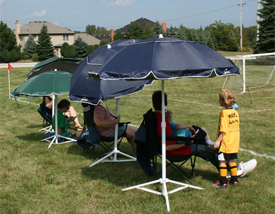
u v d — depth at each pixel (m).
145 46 3.20
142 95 14.62
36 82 5.38
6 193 3.79
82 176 4.36
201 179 4.21
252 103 11.19
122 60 3.13
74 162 4.99
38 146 5.96
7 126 7.95
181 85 18.27
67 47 47.03
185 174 4.38
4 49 42.81
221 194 3.71
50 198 3.66
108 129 5.05
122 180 4.22
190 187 3.91
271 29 33.59
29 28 65.56
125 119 8.68
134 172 4.53
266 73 17.27
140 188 3.85
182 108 10.54
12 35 47.41
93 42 70.00
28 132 7.25
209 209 3.35
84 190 3.88
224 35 59.19
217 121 8.20
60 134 6.27
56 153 5.49
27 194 3.77
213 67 2.94
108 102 12.34
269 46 33.88
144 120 3.91
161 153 4.04
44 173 4.48
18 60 46.31
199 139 4.07
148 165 4.16
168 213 3.27
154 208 3.38
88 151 5.60
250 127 7.34
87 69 4.44
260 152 5.46
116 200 3.59
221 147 3.80
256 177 4.25
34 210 3.37
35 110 10.62
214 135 6.71
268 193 3.72
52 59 6.62
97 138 4.91
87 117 4.91
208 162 4.94
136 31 52.44
